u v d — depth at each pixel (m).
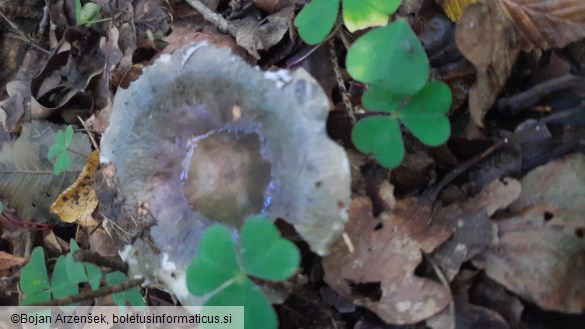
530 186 0.25
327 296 0.25
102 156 0.27
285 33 0.29
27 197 0.32
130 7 0.33
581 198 0.24
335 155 0.23
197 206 0.26
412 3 0.28
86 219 0.31
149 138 0.26
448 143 0.26
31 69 0.35
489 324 0.24
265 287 0.24
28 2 0.37
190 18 0.32
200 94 0.25
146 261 0.26
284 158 0.24
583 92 0.25
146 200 0.26
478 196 0.25
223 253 0.22
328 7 0.26
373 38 0.24
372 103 0.24
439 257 0.24
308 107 0.23
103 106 0.33
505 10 0.26
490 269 0.24
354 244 0.25
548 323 0.24
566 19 0.26
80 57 0.34
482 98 0.25
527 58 0.26
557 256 0.24
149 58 0.33
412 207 0.25
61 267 0.28
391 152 0.24
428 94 0.24
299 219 0.23
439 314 0.24
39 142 0.33
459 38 0.25
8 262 0.32
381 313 0.24
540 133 0.25
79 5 0.34
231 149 0.25
